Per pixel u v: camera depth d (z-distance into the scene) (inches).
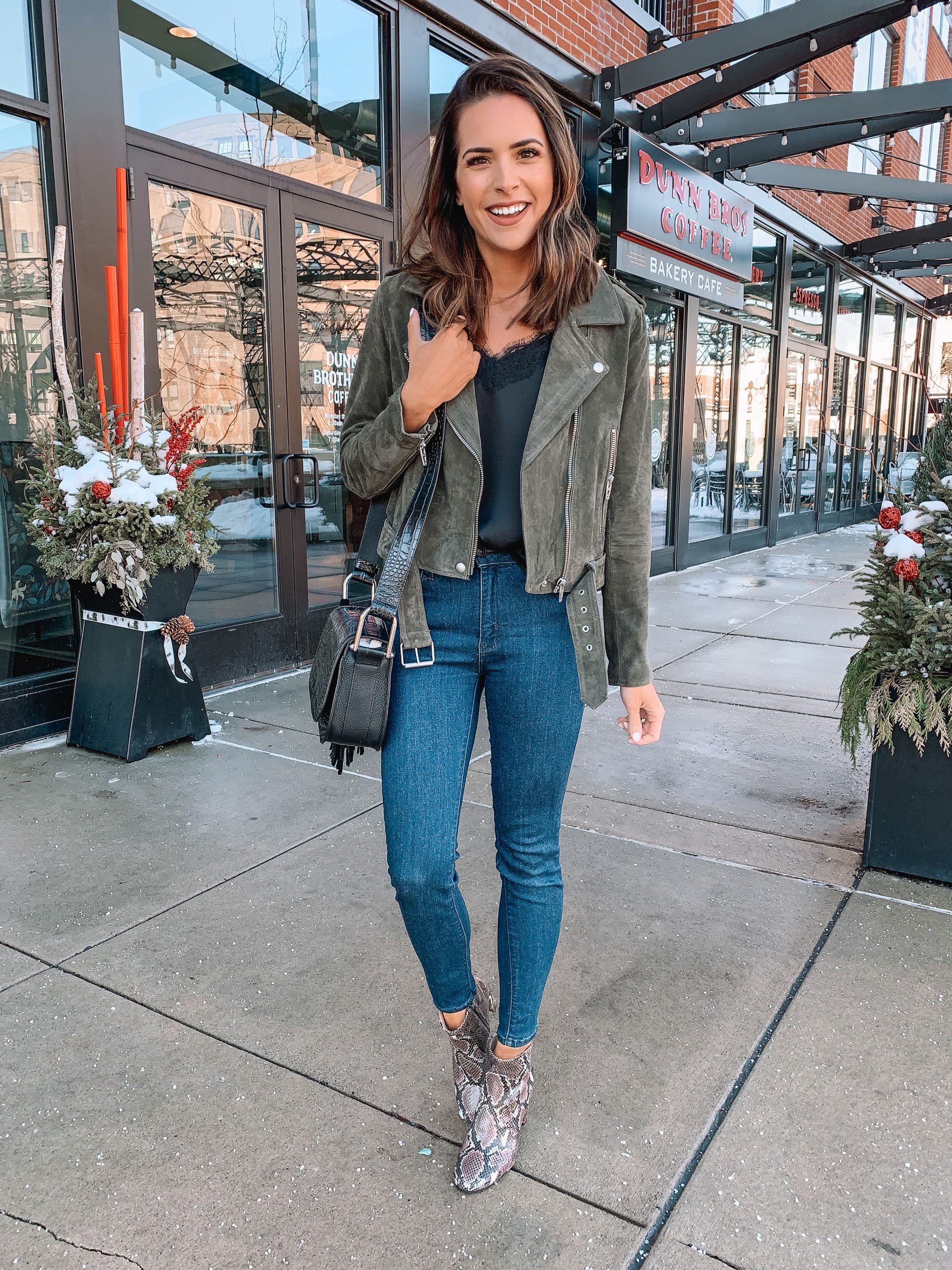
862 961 89.0
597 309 55.4
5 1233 57.6
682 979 85.8
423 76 208.5
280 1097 70.1
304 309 190.1
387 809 56.9
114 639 142.9
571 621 56.7
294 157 184.4
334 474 204.1
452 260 54.9
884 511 109.1
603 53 265.7
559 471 55.2
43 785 131.7
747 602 286.2
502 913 61.1
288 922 95.2
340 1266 55.4
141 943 91.0
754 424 413.7
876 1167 63.4
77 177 143.9
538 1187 61.6
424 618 56.4
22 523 148.0
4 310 141.5
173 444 142.2
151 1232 57.8
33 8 138.0
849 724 110.4
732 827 121.1
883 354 594.9
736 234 329.4
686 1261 55.9
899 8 210.7
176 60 159.8
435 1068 73.4
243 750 147.7
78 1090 70.5
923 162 619.8
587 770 142.4
